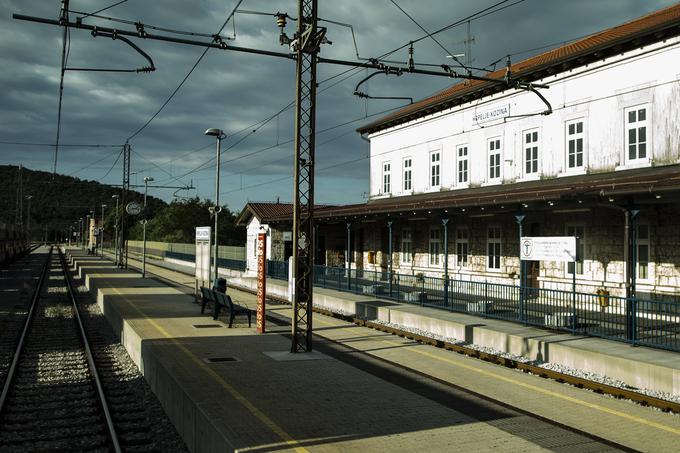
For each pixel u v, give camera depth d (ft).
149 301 71.56
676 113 56.49
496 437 23.84
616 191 44.80
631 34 59.06
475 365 42.01
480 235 79.87
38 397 35.83
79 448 27.25
